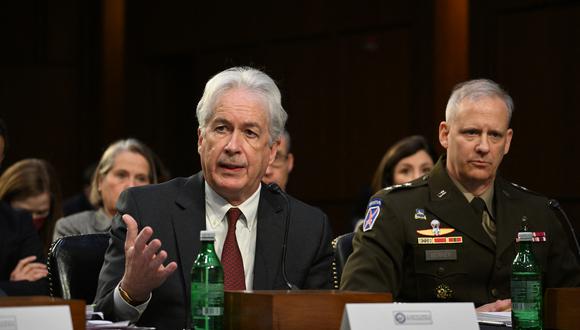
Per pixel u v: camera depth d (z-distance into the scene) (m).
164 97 9.66
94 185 5.13
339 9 8.00
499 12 6.91
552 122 6.62
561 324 2.78
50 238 5.37
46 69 10.32
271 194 3.09
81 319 2.12
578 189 6.48
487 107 3.44
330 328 2.24
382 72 7.70
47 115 10.30
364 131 7.80
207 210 2.98
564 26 6.59
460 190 3.55
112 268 2.85
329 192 8.01
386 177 5.01
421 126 7.39
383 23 7.69
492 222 3.54
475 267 3.46
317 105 8.12
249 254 2.96
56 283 3.37
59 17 10.44
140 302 2.62
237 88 2.90
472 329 2.25
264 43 8.55
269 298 2.22
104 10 10.21
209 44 9.02
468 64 7.01
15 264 4.88
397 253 3.44
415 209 3.51
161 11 9.50
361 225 3.53
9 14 10.30
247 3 8.70
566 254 3.58
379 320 2.17
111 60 10.14
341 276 3.49
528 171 6.73
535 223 3.54
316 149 8.10
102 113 10.16
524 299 2.77
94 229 5.08
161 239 2.91
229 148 2.85
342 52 7.96
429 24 7.37
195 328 2.41
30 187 5.31
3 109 10.22
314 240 3.06
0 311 2.00
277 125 2.95
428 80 7.36
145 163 4.97
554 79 6.62
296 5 8.30
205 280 2.41
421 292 3.46
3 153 4.38
